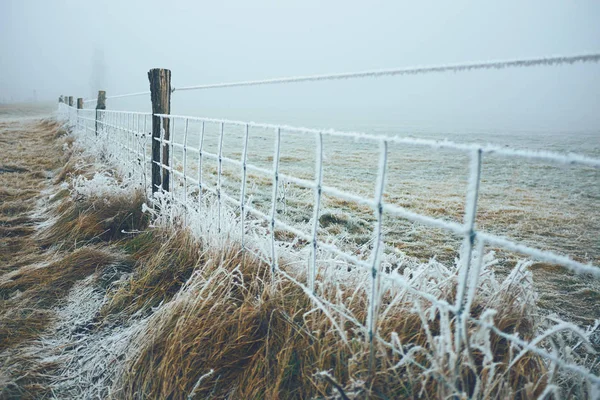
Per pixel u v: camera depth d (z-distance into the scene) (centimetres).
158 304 246
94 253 309
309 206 563
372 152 1351
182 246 287
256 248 250
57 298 265
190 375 177
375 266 157
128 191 411
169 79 403
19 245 351
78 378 195
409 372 142
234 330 191
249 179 764
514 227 550
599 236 513
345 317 173
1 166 687
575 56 109
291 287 208
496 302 182
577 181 945
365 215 546
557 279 360
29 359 205
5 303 253
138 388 180
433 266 209
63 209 417
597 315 291
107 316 240
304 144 1558
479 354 154
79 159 638
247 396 165
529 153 111
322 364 161
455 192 770
